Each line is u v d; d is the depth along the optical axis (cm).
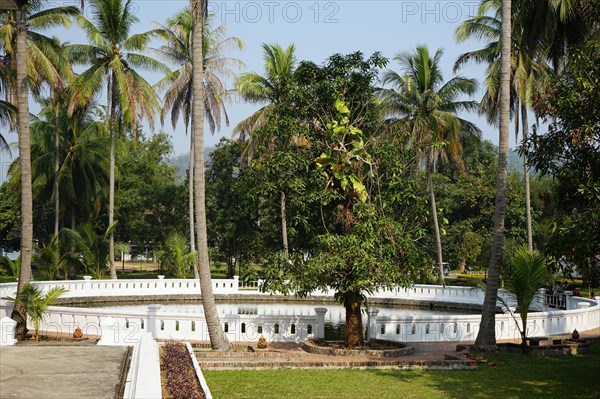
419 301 3797
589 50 1551
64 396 913
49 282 3497
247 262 2081
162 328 2109
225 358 1739
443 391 1420
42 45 3244
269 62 4319
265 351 1873
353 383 1485
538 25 2312
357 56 2059
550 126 1502
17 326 2023
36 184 4862
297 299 3938
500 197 1959
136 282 3866
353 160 1966
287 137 2048
